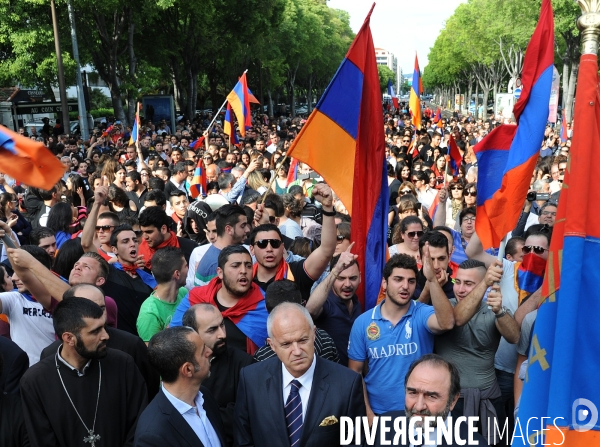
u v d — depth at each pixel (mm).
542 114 4641
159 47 37688
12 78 29438
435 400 3660
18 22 26984
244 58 54219
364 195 6035
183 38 38219
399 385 4715
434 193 11922
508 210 4766
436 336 5008
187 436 3824
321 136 5945
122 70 32438
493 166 5418
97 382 4320
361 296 5922
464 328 4887
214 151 17188
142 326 5586
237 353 4684
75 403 4250
